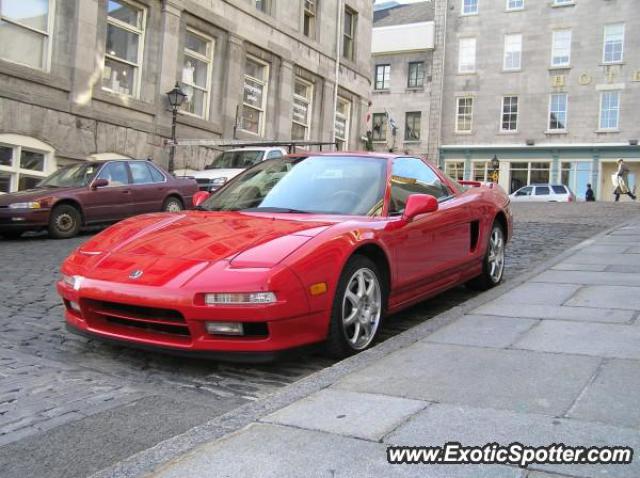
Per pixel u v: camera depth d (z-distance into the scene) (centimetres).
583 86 3725
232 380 405
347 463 256
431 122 4119
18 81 1429
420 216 523
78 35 1553
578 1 3738
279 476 248
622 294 554
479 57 4000
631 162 3619
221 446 276
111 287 405
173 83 1819
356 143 2770
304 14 2417
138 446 305
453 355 398
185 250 423
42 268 804
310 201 513
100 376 408
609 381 338
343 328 425
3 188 1417
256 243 417
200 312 381
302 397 334
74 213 1166
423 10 4500
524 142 3856
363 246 453
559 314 492
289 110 2300
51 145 1501
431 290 546
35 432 320
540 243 1005
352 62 2708
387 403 320
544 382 341
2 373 406
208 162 1944
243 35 2062
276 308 381
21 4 1449
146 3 1738
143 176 1309
